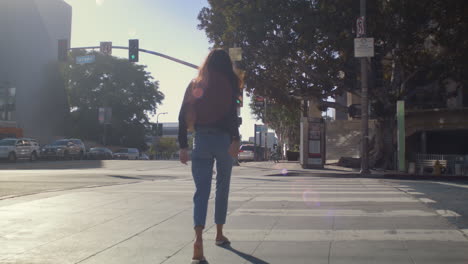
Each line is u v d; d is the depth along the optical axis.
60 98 56.38
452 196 7.67
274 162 31.95
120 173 17.00
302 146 22.80
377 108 23.14
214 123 3.88
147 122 64.50
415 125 27.97
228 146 3.96
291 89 26.11
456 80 22.70
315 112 37.56
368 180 12.73
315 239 4.43
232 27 22.61
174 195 7.91
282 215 5.76
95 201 7.09
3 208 6.36
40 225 5.18
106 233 4.77
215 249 4.07
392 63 24.41
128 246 4.22
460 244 4.17
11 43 50.06
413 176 18.02
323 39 22.56
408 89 26.08
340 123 35.69
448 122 26.52
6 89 44.28
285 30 22.36
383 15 20.11
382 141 23.78
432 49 24.14
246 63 23.86
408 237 4.46
